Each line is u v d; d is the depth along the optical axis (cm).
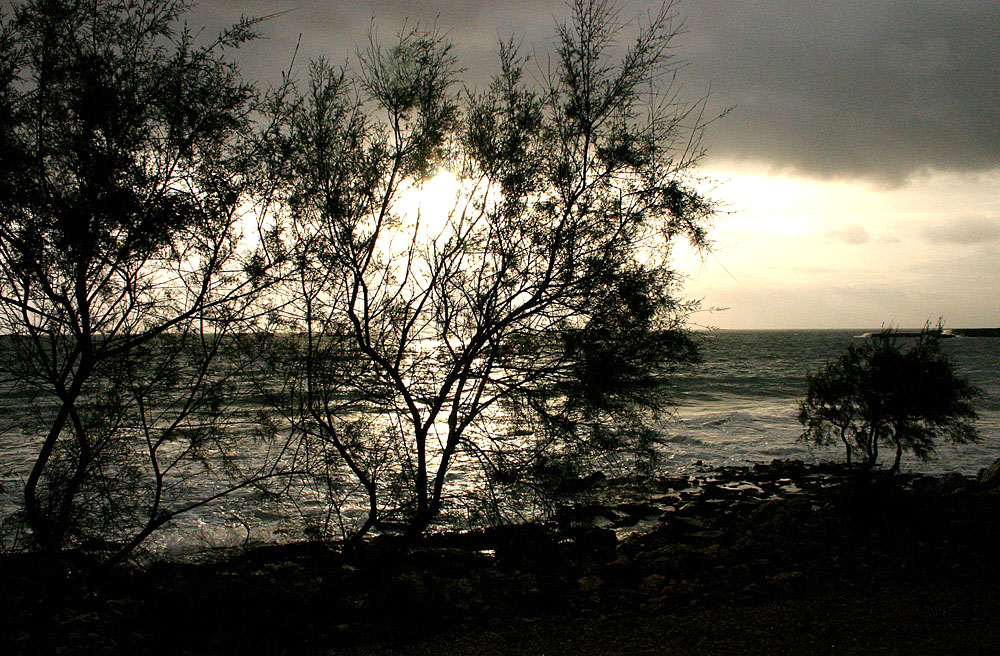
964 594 754
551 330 741
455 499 763
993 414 2844
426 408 741
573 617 779
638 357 721
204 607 816
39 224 580
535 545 848
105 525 672
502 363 735
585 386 717
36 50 605
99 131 617
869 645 580
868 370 1374
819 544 1051
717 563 1012
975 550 955
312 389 707
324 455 738
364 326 725
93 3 616
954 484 1459
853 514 1204
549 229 732
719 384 4434
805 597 787
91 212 591
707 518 1393
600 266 705
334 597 842
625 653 611
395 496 758
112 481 670
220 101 648
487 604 846
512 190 739
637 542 1185
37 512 644
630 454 759
